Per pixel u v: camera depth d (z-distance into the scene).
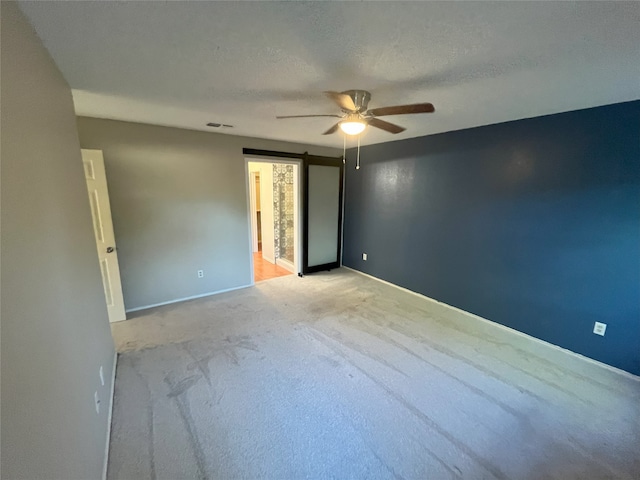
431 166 3.76
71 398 1.21
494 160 3.11
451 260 3.68
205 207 3.82
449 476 1.57
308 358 2.60
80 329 1.50
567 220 2.65
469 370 2.46
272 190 5.59
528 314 3.00
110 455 1.64
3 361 0.72
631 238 2.32
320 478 1.55
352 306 3.75
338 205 5.27
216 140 3.75
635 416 1.98
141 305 3.54
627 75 1.77
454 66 1.69
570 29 1.28
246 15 1.20
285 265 5.52
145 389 2.17
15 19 1.06
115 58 1.61
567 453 1.71
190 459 1.63
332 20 1.24
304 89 2.11
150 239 3.48
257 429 1.84
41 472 0.87
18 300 0.84
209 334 2.99
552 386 2.27
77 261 1.64
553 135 2.66
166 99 2.35
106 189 2.98
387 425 1.89
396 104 2.41
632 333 2.38
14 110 0.99
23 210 0.97
